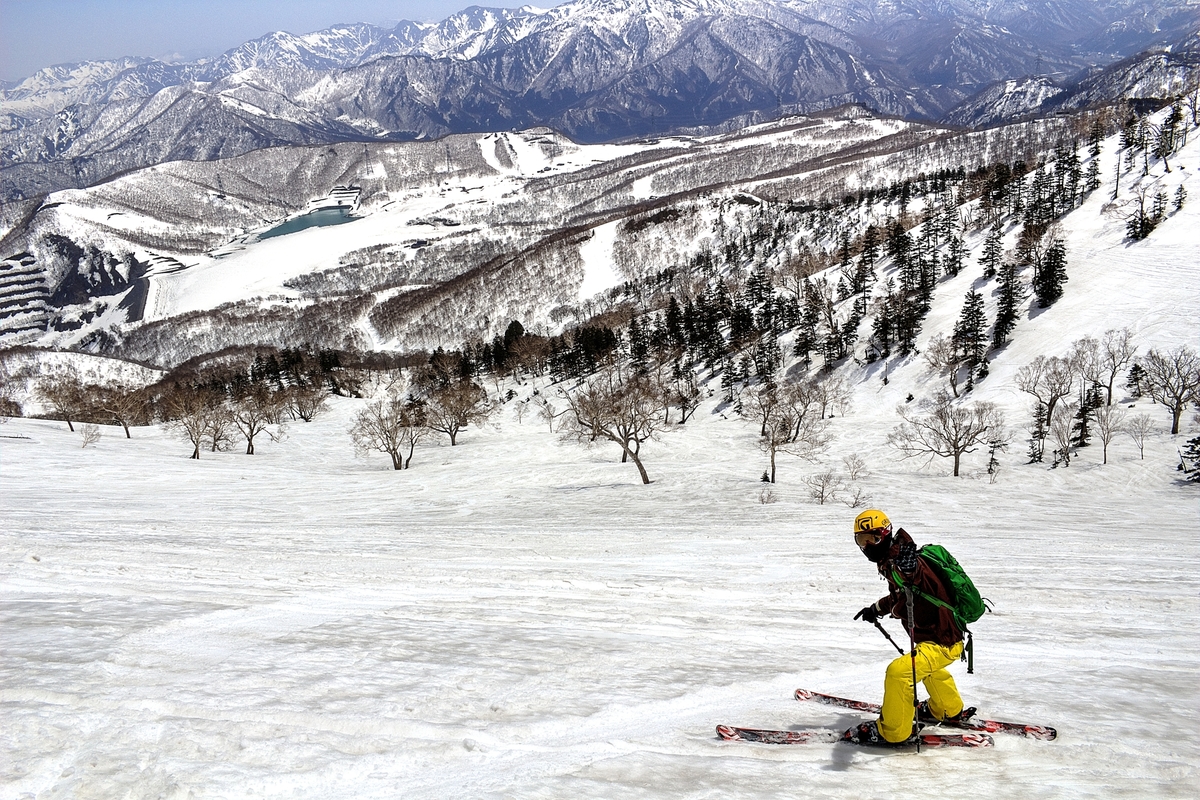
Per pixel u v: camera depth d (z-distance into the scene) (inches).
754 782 173.8
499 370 6082.7
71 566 606.5
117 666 269.7
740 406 4030.5
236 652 299.1
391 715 225.8
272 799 165.6
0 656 277.4
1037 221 5748.0
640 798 160.7
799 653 355.9
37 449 2790.4
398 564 743.1
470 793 161.6
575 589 588.7
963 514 1529.3
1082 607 512.7
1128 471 2310.5
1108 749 195.5
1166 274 4252.0
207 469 2672.2
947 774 179.2
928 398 3946.9
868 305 5364.2
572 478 2413.9
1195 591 575.5
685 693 265.4
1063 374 3068.4
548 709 239.8
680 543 1000.9
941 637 203.3
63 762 181.5
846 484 2161.7
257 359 6505.9
